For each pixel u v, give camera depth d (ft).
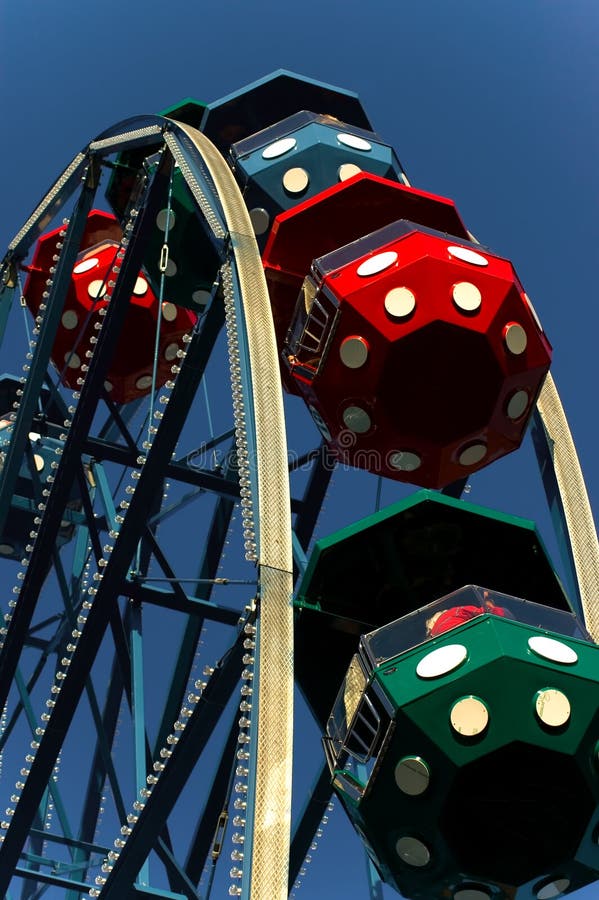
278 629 48.73
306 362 69.82
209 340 68.33
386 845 50.29
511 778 47.75
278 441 54.49
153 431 67.92
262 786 44.34
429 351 66.74
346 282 67.92
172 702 80.28
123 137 84.64
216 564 85.81
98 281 104.58
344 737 52.03
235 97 94.38
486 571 62.18
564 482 67.21
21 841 67.46
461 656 48.32
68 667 68.13
